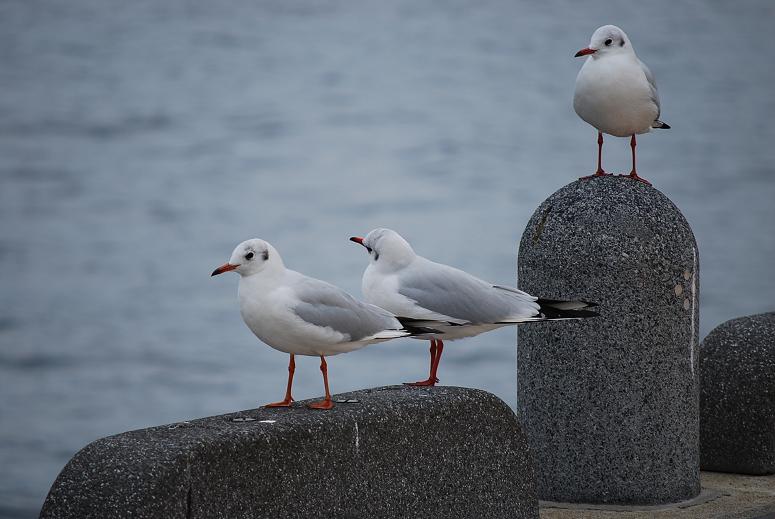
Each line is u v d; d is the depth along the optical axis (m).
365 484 9.12
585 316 11.55
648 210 12.20
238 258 9.73
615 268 12.00
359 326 9.91
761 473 13.86
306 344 9.82
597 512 12.05
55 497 8.01
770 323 14.09
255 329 9.92
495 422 10.16
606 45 13.39
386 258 11.55
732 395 13.91
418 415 9.52
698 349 12.62
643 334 12.09
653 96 13.42
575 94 13.66
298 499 8.66
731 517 11.75
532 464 10.53
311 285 9.87
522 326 12.62
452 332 11.35
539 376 12.45
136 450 8.06
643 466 12.23
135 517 7.79
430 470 9.62
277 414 9.02
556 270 12.23
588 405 12.23
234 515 8.25
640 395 12.15
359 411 9.18
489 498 10.13
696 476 12.66
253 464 8.37
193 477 8.01
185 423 8.70
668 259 12.10
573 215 12.25
